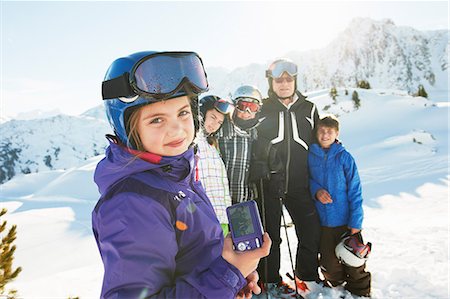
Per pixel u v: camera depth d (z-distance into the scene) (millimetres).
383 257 4547
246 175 3471
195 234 1285
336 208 3662
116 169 1215
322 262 3758
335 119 3744
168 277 1181
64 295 3975
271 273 3697
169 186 1256
